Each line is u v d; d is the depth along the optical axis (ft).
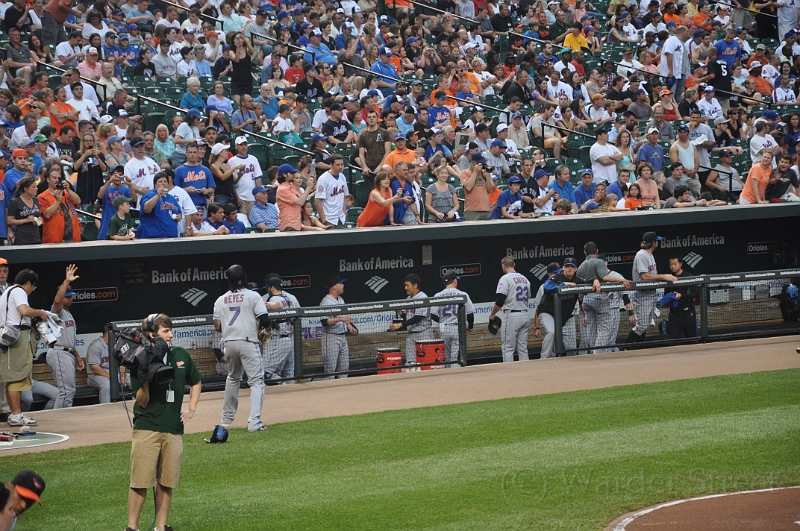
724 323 197.36
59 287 169.99
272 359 165.68
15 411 135.13
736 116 284.82
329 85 265.54
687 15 366.22
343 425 132.36
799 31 353.72
